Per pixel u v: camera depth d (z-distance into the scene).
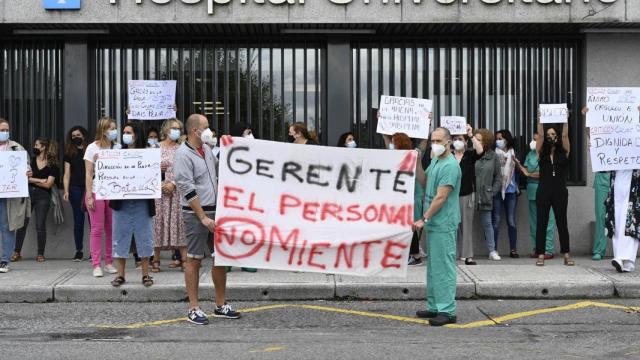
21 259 11.95
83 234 11.89
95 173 9.32
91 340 7.24
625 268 10.05
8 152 10.23
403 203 8.03
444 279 7.88
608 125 10.02
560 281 9.38
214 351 6.77
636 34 12.27
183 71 12.41
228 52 12.43
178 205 10.37
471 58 12.52
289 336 7.39
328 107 12.24
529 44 12.52
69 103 12.15
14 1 11.51
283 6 11.62
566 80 12.53
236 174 8.01
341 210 8.05
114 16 11.55
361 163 8.05
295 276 9.87
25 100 12.38
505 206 12.05
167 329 7.72
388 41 12.48
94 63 12.38
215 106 12.40
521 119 12.52
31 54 12.38
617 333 7.47
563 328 7.70
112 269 10.34
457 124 11.05
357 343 7.07
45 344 7.08
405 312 8.55
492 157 11.49
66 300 9.27
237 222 7.99
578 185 12.32
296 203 8.05
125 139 10.12
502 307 8.78
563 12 11.65
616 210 10.05
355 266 8.05
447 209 7.81
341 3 11.59
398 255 8.04
